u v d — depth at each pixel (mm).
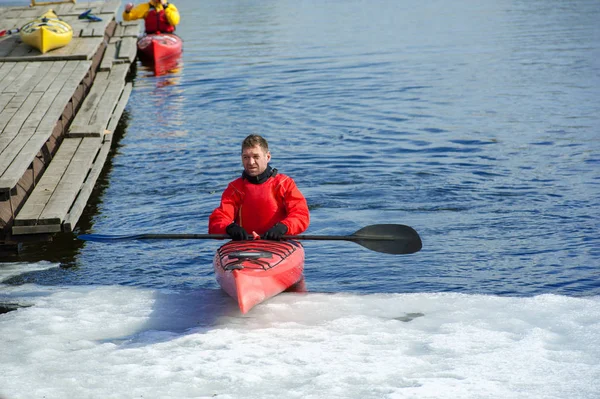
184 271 10195
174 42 30844
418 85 23141
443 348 7340
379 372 6828
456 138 16906
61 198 11648
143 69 28531
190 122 19625
